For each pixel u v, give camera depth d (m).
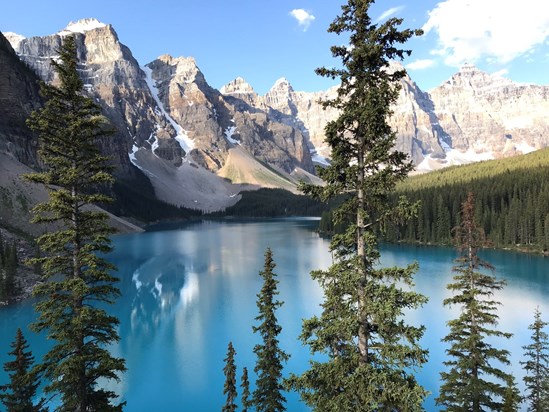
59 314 17.20
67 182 18.31
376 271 13.26
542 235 108.69
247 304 65.25
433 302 61.19
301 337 14.16
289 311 59.47
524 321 52.59
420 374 38.34
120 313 61.53
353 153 13.61
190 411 34.53
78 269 18.47
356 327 13.28
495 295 65.25
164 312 61.66
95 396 18.61
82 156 19.17
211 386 38.56
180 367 42.56
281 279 81.62
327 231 172.38
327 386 13.73
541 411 24.89
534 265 91.31
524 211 116.81
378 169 12.91
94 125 19.14
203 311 61.78
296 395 36.44
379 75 12.88
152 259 109.81
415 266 12.87
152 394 37.25
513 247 114.00
